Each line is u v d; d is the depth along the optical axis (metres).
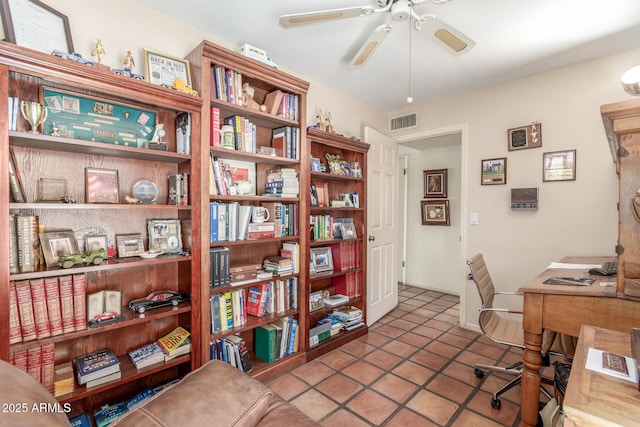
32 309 1.28
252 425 0.84
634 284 1.24
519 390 1.97
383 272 3.33
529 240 2.67
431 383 2.04
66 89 1.46
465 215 3.04
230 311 1.97
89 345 1.59
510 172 2.76
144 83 1.50
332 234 2.78
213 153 1.92
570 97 2.45
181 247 1.82
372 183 3.11
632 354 0.90
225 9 1.79
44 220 1.45
